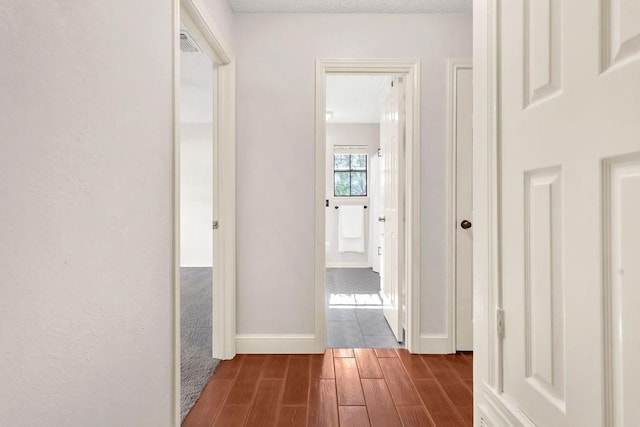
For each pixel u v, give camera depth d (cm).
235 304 243
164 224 131
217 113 233
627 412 60
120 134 102
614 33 61
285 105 244
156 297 125
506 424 93
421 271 245
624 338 60
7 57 65
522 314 88
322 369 220
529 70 85
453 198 243
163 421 131
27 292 70
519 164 89
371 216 595
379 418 167
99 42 92
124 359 105
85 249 87
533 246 84
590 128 66
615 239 62
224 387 196
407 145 251
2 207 65
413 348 244
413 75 245
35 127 71
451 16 244
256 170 245
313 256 246
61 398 79
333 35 244
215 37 197
